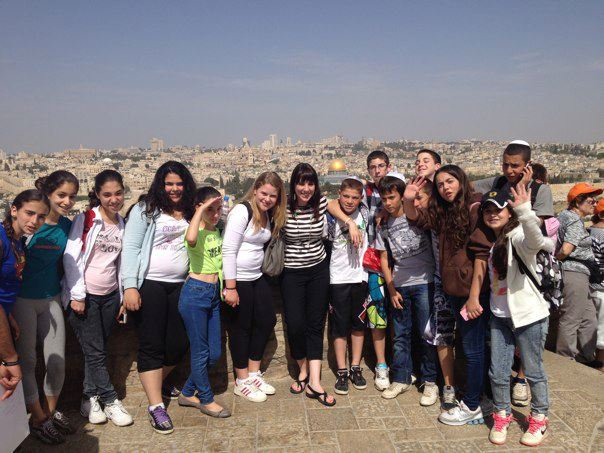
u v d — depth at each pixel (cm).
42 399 408
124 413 382
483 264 350
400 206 391
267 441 356
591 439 355
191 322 377
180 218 381
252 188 393
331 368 474
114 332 422
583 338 548
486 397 395
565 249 505
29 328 347
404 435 362
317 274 407
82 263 360
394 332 420
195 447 351
